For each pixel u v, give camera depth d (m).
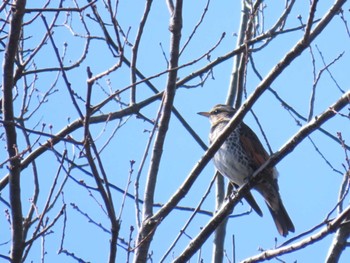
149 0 11.78
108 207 8.53
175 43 10.83
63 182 11.13
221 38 10.67
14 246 9.04
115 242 8.53
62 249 10.45
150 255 11.30
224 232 13.09
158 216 10.45
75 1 10.66
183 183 10.61
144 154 10.32
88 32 11.14
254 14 12.78
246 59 11.91
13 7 8.95
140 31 12.02
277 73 10.18
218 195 14.27
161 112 11.02
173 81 10.88
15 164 9.27
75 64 10.95
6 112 9.18
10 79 9.12
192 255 10.35
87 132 8.45
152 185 10.88
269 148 12.34
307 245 9.59
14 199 9.20
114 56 9.08
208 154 10.59
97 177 8.48
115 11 9.22
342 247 11.60
